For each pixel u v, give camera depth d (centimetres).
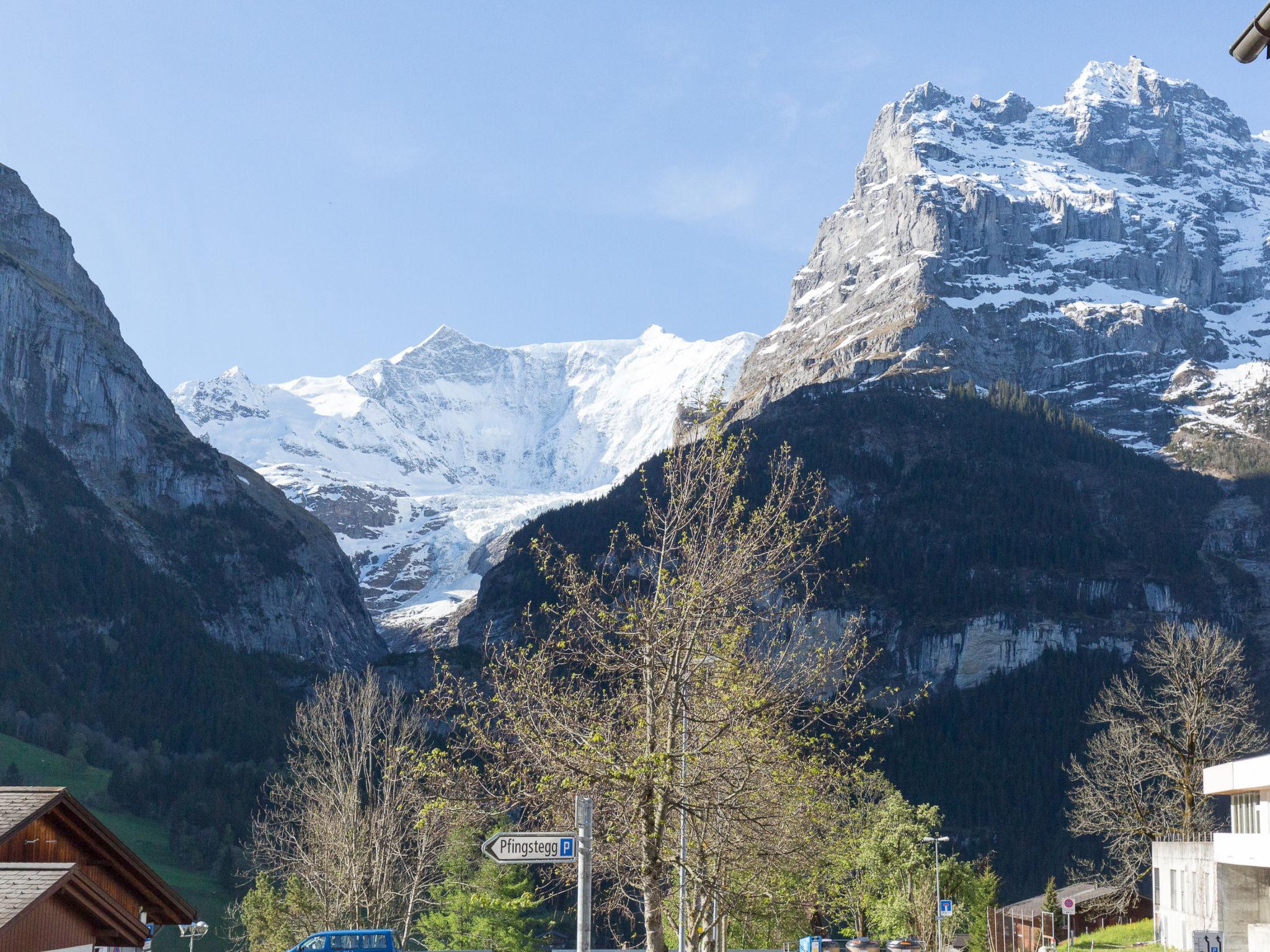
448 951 8469
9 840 3117
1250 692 8219
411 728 7319
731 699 2981
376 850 6769
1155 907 8738
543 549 3086
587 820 1991
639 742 2903
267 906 8369
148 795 19338
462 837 6744
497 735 2811
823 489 3114
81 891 2862
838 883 5728
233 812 17925
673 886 3769
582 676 2973
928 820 10400
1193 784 7950
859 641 3209
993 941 10488
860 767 3484
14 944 2612
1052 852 18712
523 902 3291
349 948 5606
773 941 7931
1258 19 1166
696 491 3062
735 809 3020
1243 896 7131
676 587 2948
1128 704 8569
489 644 3003
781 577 3061
